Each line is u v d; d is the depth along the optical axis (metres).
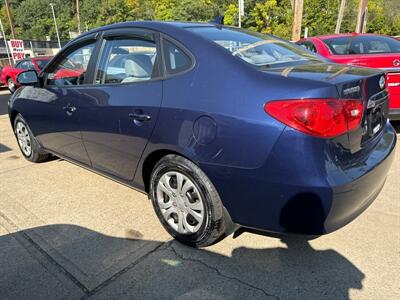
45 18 84.81
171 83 2.48
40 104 3.80
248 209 2.23
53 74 3.67
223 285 2.26
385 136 2.69
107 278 2.34
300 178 1.98
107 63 3.04
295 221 2.10
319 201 1.99
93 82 3.15
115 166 3.07
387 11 51.53
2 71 14.31
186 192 2.52
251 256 2.53
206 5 53.38
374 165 2.27
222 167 2.21
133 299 2.17
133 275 2.37
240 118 2.11
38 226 2.98
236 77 2.21
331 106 1.98
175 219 2.71
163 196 2.73
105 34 3.13
